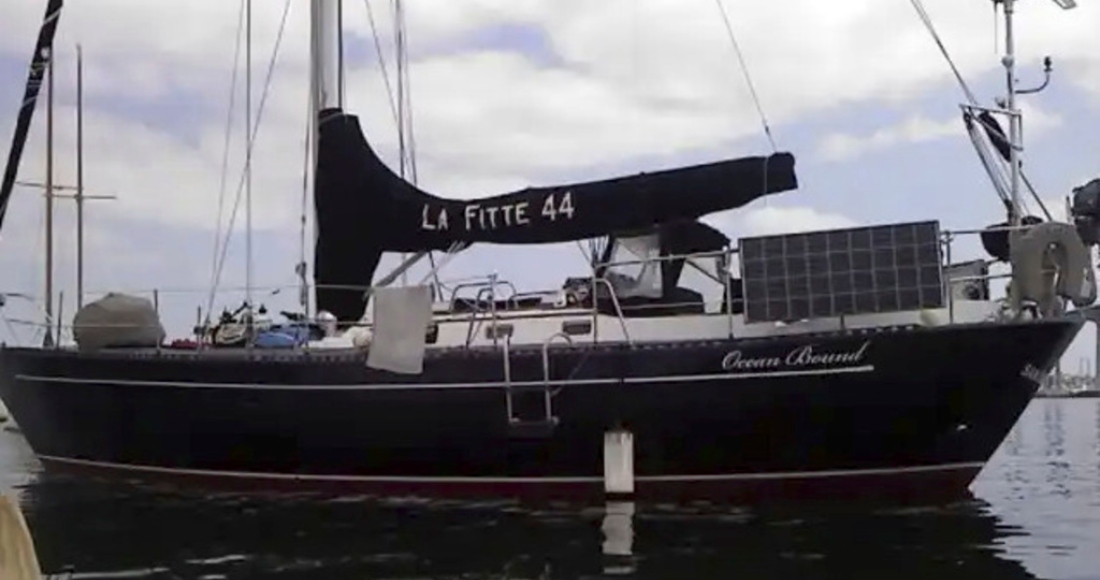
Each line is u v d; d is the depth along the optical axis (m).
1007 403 9.64
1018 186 10.38
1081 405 53.19
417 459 10.55
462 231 11.08
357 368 10.59
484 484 10.50
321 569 7.51
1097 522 9.07
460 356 10.33
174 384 11.27
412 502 10.38
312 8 13.05
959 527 8.81
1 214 13.20
